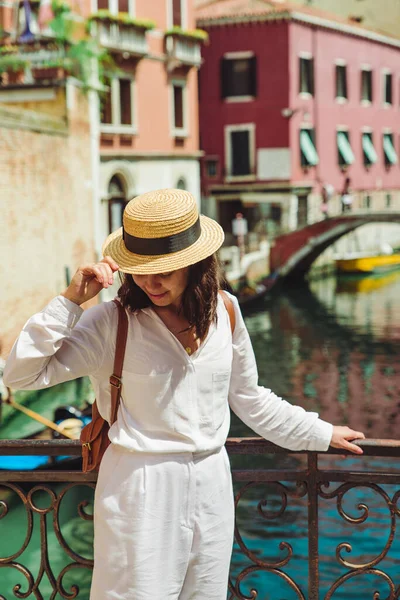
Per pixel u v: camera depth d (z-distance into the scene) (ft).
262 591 31.68
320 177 131.13
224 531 7.93
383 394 62.23
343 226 120.67
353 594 31.24
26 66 70.69
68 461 37.96
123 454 7.73
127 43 88.84
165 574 7.64
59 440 9.16
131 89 92.48
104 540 7.73
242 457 46.98
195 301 7.68
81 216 73.31
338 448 8.83
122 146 91.04
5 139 59.62
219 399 7.90
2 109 58.95
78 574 32.24
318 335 86.33
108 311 7.80
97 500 7.82
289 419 8.60
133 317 7.75
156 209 7.49
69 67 70.79
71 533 35.09
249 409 8.51
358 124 142.10
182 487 7.66
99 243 77.20
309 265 128.06
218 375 7.85
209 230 7.86
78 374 7.76
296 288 120.98
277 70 122.72
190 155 103.50
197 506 7.75
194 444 7.70
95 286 7.52
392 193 153.99
